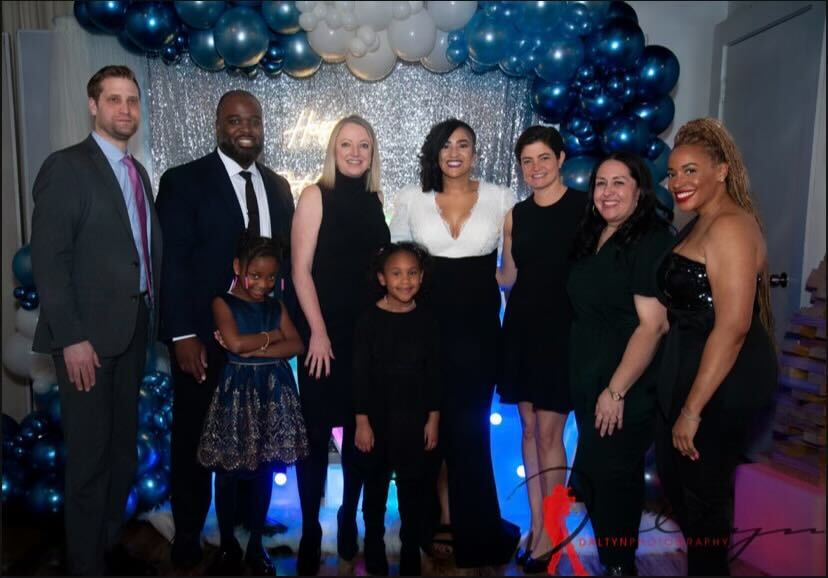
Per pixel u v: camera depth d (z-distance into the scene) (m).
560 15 2.20
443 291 1.96
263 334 1.88
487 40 2.20
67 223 1.78
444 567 2.00
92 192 1.83
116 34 2.39
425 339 1.93
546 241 1.89
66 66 2.52
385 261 1.89
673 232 1.89
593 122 2.45
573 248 1.80
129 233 1.88
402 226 2.05
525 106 2.76
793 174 2.41
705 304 1.53
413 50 2.23
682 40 2.86
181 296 1.93
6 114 2.77
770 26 2.52
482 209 1.98
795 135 2.40
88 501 1.88
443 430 2.01
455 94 2.77
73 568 1.89
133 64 2.60
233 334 1.85
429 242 1.96
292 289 2.08
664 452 1.68
